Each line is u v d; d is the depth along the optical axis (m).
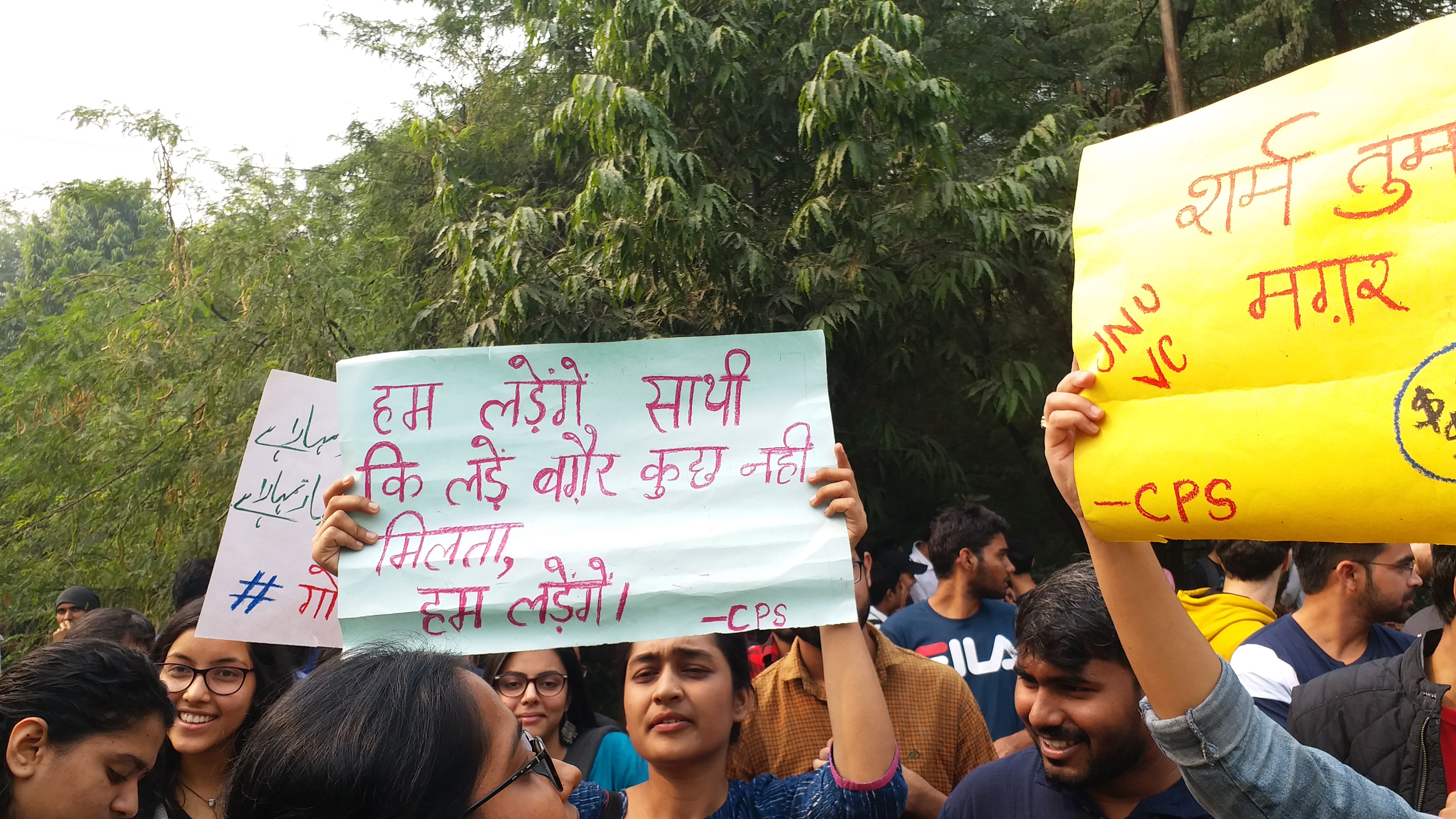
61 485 8.41
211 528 7.37
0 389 9.32
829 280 6.12
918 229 6.17
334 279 7.73
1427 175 1.21
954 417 8.89
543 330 5.83
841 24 6.34
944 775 3.08
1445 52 1.23
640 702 2.14
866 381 7.25
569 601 2.17
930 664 3.21
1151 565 1.50
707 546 2.18
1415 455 1.19
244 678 2.59
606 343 2.34
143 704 1.88
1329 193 1.28
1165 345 1.40
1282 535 1.30
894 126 5.79
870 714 2.02
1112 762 1.88
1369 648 2.84
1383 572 2.77
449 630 2.18
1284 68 9.36
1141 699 1.83
